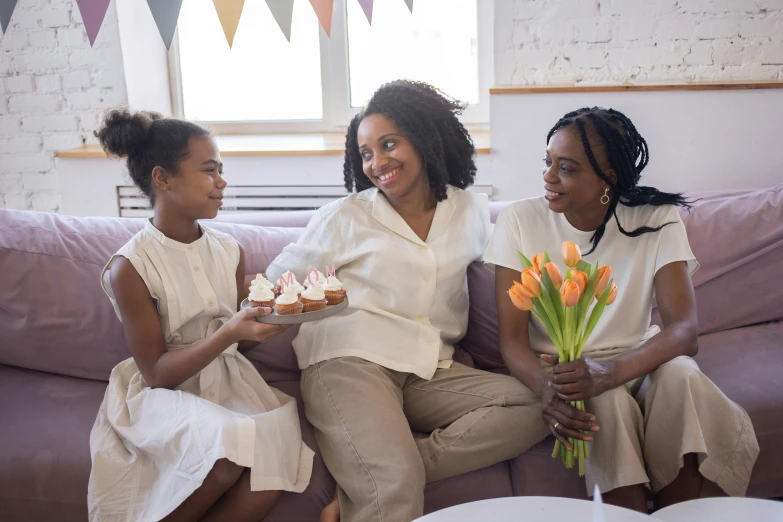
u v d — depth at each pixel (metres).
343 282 1.65
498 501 1.09
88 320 1.67
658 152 2.43
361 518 1.32
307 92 3.04
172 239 1.52
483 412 1.45
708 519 1.05
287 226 1.96
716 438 1.35
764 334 1.80
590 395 1.32
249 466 1.31
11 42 2.88
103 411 1.48
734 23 2.37
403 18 2.89
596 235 1.56
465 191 1.75
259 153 2.65
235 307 1.59
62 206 2.88
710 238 1.83
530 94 2.43
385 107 1.60
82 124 2.94
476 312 1.77
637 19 2.41
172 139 1.47
